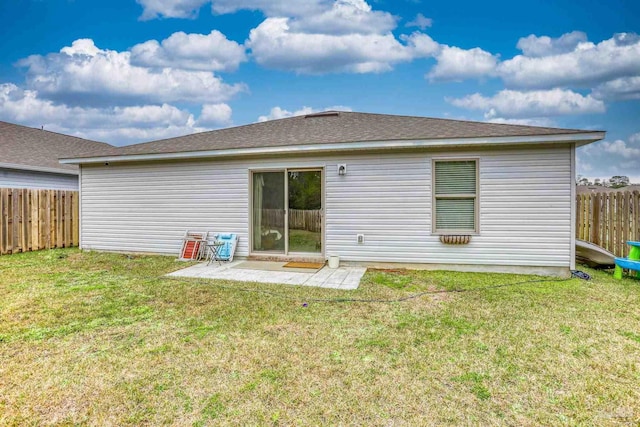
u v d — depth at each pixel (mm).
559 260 6734
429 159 7234
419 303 4918
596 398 2627
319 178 7938
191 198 8750
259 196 8359
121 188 9352
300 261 8047
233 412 2469
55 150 14719
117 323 4105
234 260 8359
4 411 2463
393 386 2789
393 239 7504
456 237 7035
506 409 2504
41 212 10031
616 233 7172
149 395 2664
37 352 3352
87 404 2553
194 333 3822
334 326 4035
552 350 3410
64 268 7383
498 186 6945
